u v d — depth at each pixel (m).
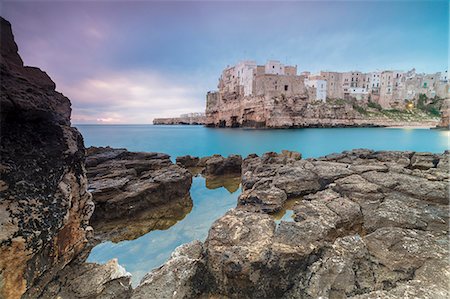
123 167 15.80
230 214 7.50
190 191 16.19
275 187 12.03
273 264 5.36
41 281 4.27
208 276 5.68
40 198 4.29
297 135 55.19
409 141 43.34
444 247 5.19
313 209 8.19
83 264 5.39
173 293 4.77
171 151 41.78
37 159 4.52
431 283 4.01
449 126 57.53
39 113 4.86
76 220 5.32
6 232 3.60
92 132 90.06
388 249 5.37
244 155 37.38
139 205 11.39
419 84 101.25
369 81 105.06
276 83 71.12
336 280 4.79
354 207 8.26
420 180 10.55
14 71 4.45
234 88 87.19
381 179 10.92
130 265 7.60
